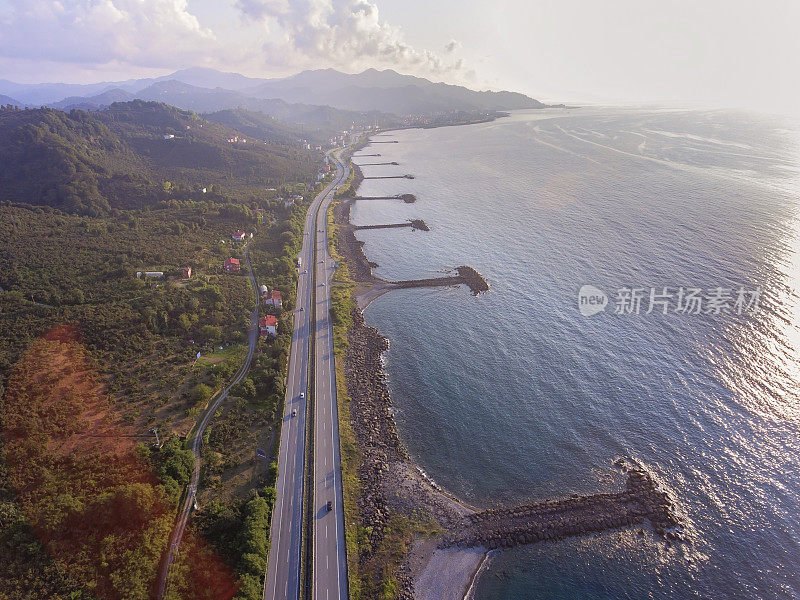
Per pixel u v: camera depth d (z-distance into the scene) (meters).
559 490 93.44
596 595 74.75
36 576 64.94
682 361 124.88
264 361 126.81
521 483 95.44
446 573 77.62
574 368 127.62
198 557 73.75
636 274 172.38
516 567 79.00
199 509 83.56
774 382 113.38
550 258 196.50
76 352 115.69
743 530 83.25
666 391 115.69
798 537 81.38
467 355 137.50
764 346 125.69
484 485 95.44
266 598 71.12
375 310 166.62
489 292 174.00
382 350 141.62
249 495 87.50
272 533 81.50
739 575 76.56
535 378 125.38
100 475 83.62
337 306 163.38
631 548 81.44
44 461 84.50
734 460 96.19
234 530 80.12
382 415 114.31
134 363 119.31
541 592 75.38
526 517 86.94
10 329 120.19
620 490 92.50
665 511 87.06
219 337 134.88
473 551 81.31
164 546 74.31
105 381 111.25
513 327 149.75
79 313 130.62
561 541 83.12
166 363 121.31
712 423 105.19
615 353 131.62
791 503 86.81
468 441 106.50
